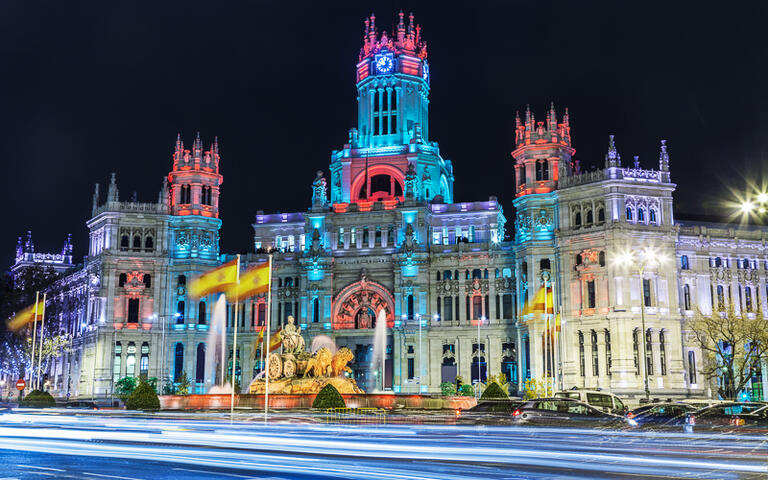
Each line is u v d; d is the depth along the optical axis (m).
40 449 40.84
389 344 143.62
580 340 125.50
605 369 121.12
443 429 51.91
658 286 123.00
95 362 141.38
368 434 48.31
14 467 34.00
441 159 163.88
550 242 130.88
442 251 143.25
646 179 125.62
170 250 148.12
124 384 131.12
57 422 65.62
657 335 121.94
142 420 66.88
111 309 143.62
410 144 156.75
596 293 123.81
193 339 145.50
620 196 123.75
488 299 140.62
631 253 122.50
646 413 57.25
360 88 165.88
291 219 162.75
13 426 58.31
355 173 158.25
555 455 36.44
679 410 57.03
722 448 39.94
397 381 138.75
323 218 148.00
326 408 71.31
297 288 149.12
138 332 143.75
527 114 136.75
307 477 30.41
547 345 125.25
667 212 126.00
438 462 34.62
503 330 138.25
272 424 58.88
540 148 134.25
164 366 143.88
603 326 122.06
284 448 40.16
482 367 139.12
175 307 146.88
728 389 116.88
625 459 35.19
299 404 76.50
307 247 148.38
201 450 39.50
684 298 129.25
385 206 148.62
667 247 124.88
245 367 148.12
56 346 151.88
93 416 74.75
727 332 121.25
